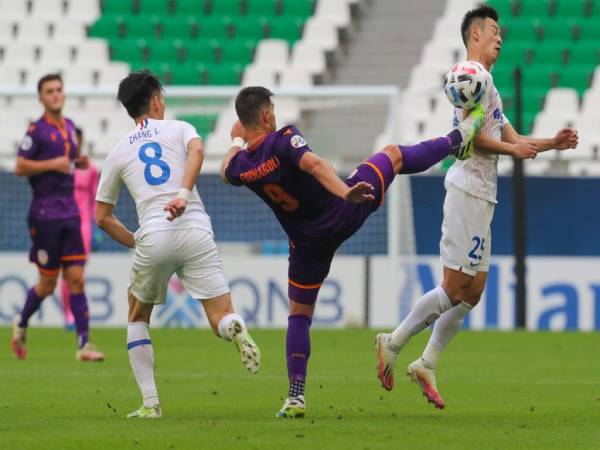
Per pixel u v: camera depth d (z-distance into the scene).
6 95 61.00
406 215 61.19
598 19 78.94
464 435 21.42
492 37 26.16
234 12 81.25
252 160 23.75
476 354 42.31
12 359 39.34
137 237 23.67
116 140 71.50
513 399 28.44
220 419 23.81
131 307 24.28
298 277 24.31
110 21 80.81
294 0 81.06
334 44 78.69
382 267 57.66
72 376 33.47
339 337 50.16
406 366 37.28
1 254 56.97
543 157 63.34
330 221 23.64
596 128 71.88
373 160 24.06
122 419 23.73
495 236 61.22
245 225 62.28
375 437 21.03
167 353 41.88
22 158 38.34
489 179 25.61
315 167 22.42
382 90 61.47
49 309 57.16
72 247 38.56
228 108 64.56
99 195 24.28
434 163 24.31
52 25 81.06
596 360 39.97
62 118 39.03
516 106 55.22
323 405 26.97
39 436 21.11
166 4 81.81
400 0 82.06
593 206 61.19
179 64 78.56
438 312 25.47
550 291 57.22
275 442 20.30
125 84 24.50
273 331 53.00
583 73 75.31
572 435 21.53
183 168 23.95
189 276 23.66
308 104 65.12
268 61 78.00
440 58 77.44
